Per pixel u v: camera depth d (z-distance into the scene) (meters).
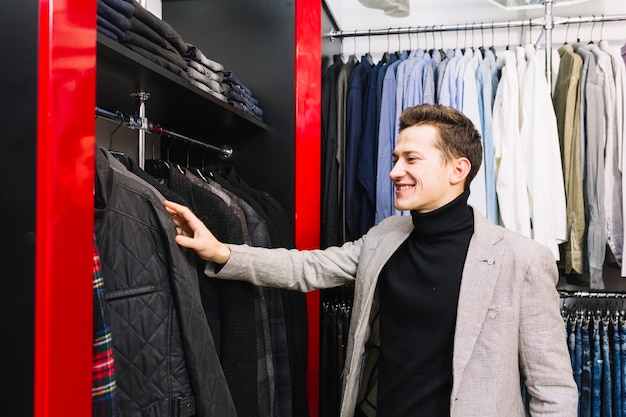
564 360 0.99
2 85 0.56
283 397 1.27
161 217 0.85
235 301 1.11
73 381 0.59
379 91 1.94
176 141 1.68
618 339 1.75
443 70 1.88
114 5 0.83
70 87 0.58
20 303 0.55
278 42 1.61
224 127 1.57
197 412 0.86
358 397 1.23
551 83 1.92
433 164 1.03
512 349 0.98
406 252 1.12
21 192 0.56
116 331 0.77
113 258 0.78
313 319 1.82
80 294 0.60
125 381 0.77
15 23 0.56
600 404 1.76
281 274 1.15
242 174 1.63
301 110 1.65
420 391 1.02
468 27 2.10
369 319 1.18
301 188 1.65
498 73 1.93
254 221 1.27
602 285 1.73
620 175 1.75
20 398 0.55
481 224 1.06
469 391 0.97
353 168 1.96
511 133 1.75
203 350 0.86
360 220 2.00
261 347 1.17
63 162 0.57
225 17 1.66
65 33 0.57
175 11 1.70
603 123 1.75
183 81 1.00
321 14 1.95
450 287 1.02
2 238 0.56
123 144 1.45
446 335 1.01
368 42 2.40
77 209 0.60
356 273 1.21
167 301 0.85
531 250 1.00
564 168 1.78
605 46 1.84
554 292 1.00
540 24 2.01
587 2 2.19
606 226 1.76
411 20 2.41
